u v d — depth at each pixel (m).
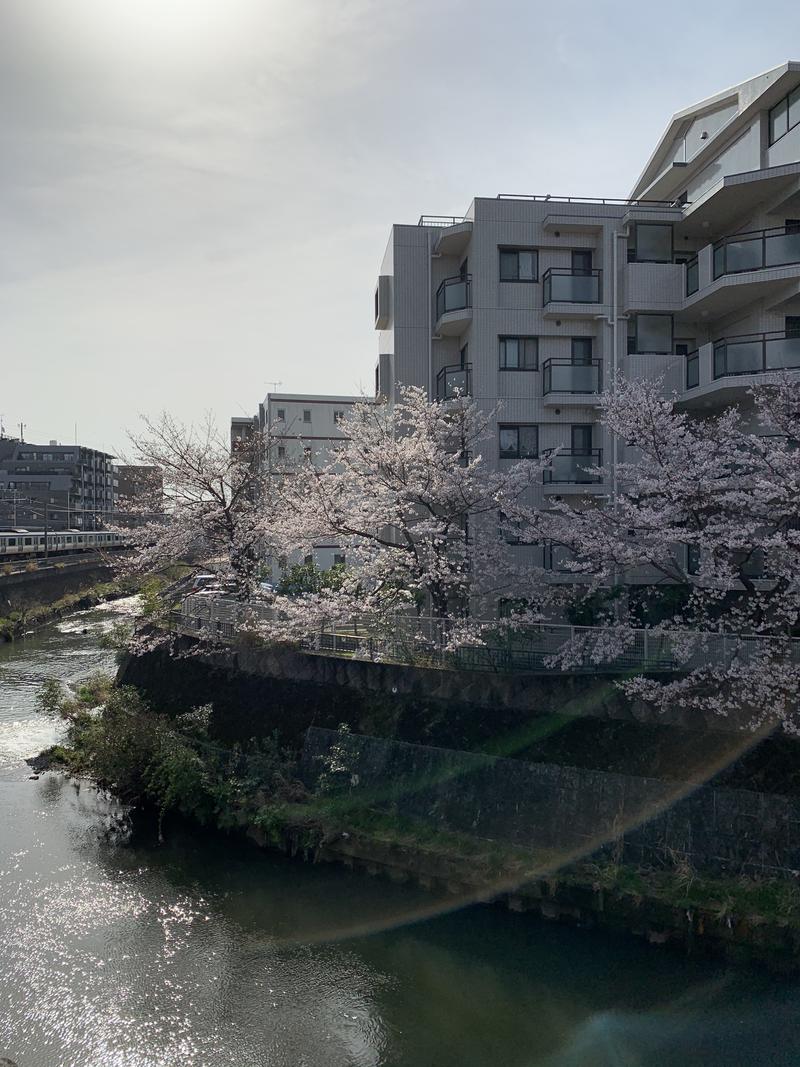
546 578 17.23
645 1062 8.58
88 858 13.55
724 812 11.16
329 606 16.03
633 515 12.91
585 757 12.52
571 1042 8.95
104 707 18.84
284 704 16.19
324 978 10.23
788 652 11.26
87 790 16.56
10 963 10.57
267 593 18.53
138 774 15.93
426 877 12.15
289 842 13.45
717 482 12.58
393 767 13.77
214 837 14.23
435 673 14.48
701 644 12.31
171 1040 9.11
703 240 19.75
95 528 95.75
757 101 17.48
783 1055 8.61
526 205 19.47
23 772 17.56
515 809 12.46
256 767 14.75
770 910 10.03
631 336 19.20
